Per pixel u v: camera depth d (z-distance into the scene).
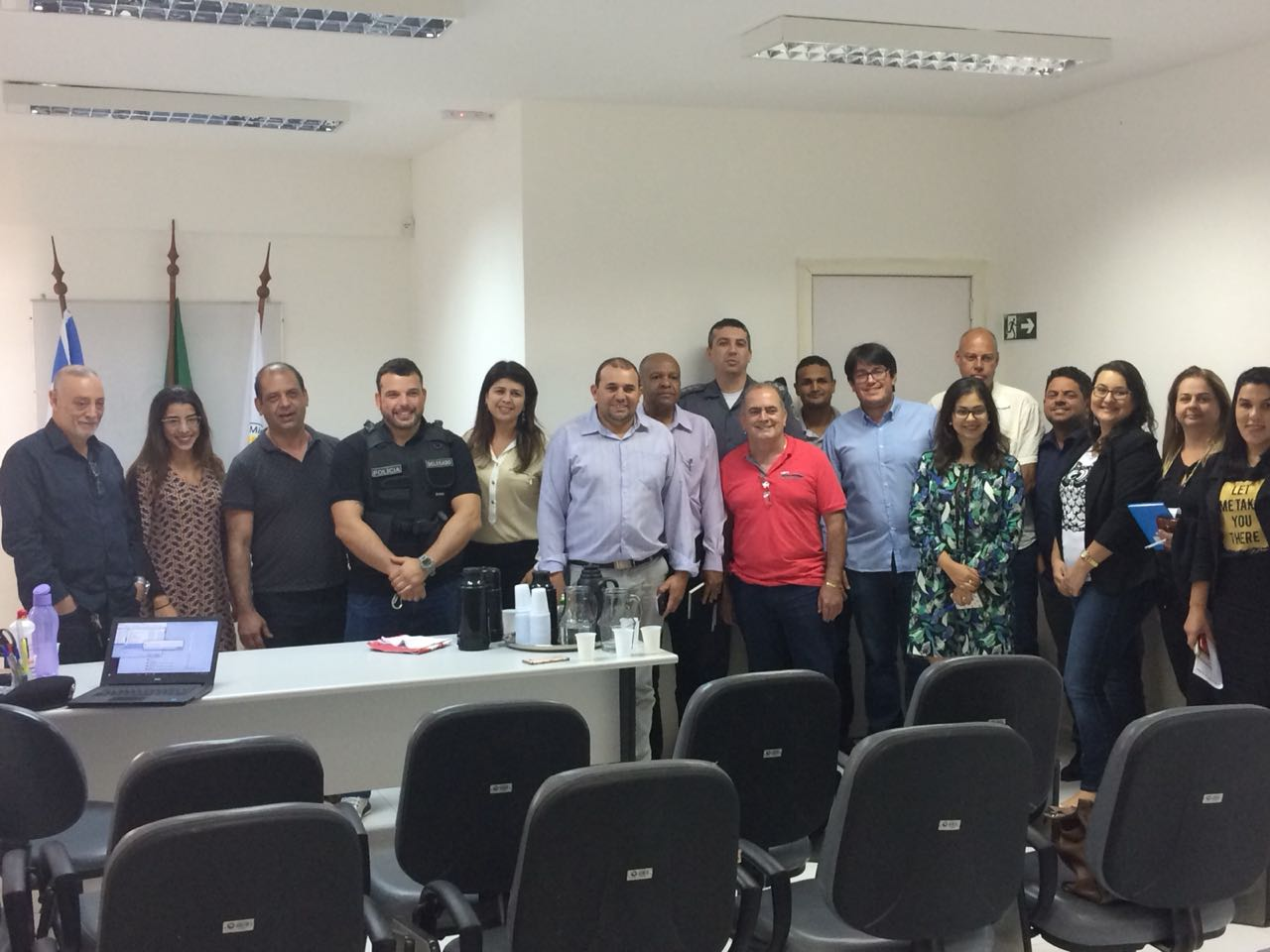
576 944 2.06
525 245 5.39
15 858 2.43
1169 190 5.16
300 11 4.06
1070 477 4.40
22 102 5.08
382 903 2.62
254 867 1.89
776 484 4.50
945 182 6.02
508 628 4.01
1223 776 2.40
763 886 2.42
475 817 2.51
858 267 5.88
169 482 4.30
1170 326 5.20
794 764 2.78
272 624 4.30
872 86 5.29
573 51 4.61
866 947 2.38
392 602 4.13
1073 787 4.63
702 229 5.64
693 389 5.19
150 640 3.42
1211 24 4.47
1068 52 4.61
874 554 4.70
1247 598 3.65
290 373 4.28
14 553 4.03
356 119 5.82
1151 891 2.43
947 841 2.26
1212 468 3.75
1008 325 6.11
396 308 7.17
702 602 4.68
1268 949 3.33
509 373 4.52
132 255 6.62
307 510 4.30
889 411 4.75
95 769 3.29
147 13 4.04
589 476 4.34
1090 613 4.25
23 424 6.47
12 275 6.40
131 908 1.84
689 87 5.21
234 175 6.75
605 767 2.04
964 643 4.30
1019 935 2.74
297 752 2.38
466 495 4.17
